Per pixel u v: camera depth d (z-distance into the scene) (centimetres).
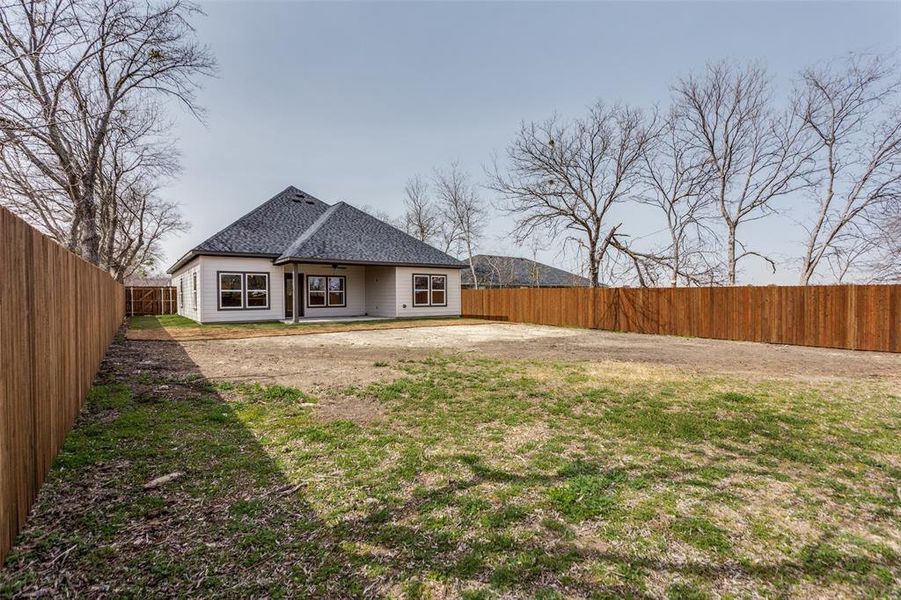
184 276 1969
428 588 182
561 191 2030
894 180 1458
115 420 397
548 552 208
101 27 1034
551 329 1516
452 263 1981
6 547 195
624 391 541
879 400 505
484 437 371
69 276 364
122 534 216
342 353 847
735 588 183
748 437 377
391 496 262
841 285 1020
